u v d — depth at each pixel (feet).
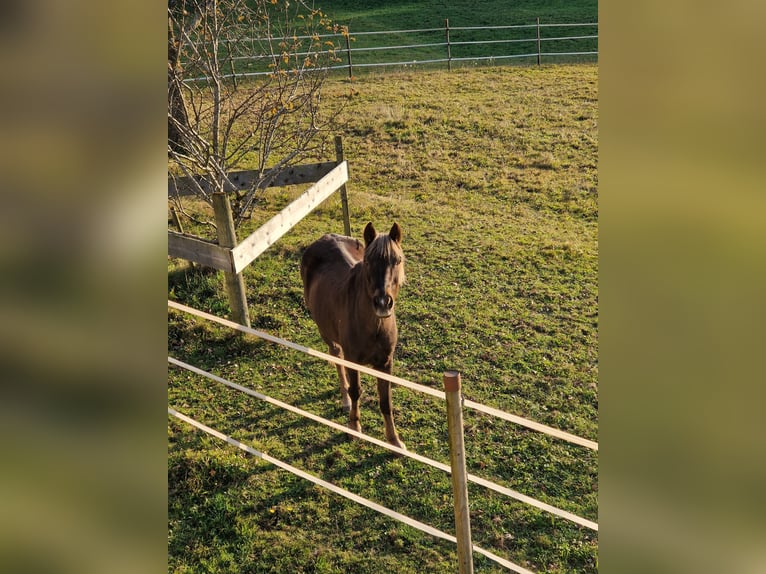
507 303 21.04
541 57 55.57
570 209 28.50
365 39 62.34
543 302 21.04
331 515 12.98
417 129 38.24
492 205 29.25
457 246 25.09
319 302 15.72
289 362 18.60
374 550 12.12
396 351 18.84
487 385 17.02
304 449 14.94
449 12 71.05
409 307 21.01
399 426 15.65
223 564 11.98
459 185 31.55
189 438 15.35
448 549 12.07
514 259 23.94
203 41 22.93
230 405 16.72
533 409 15.99
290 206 19.99
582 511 12.80
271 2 26.43
